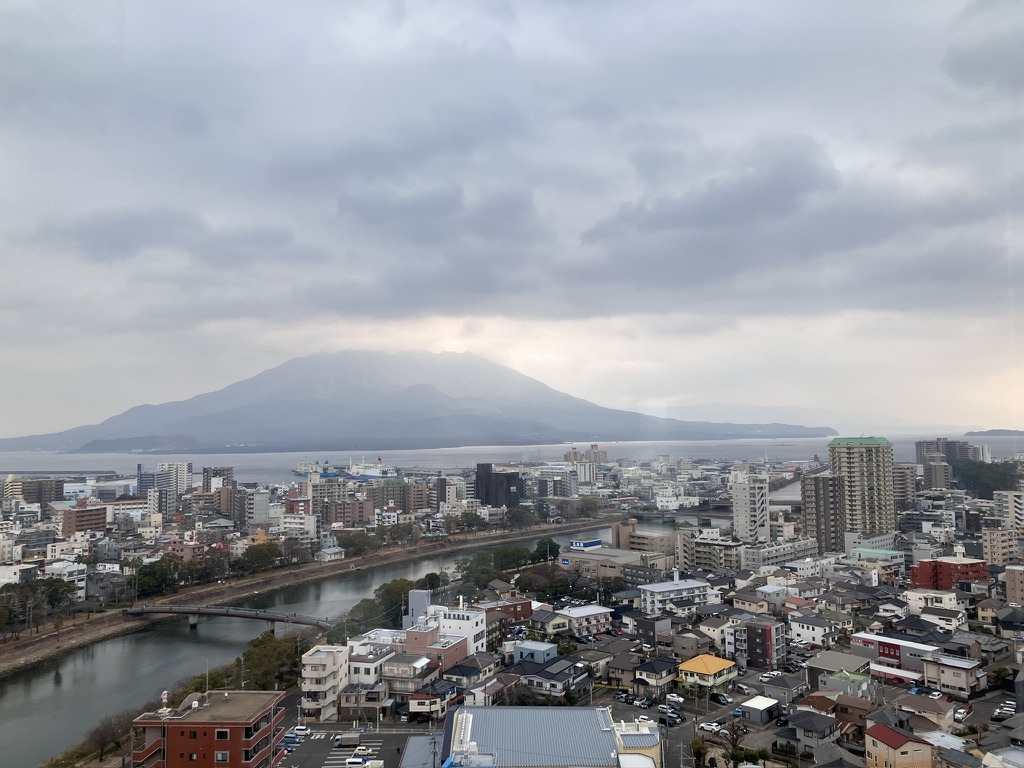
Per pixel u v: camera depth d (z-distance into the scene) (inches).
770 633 3627.0
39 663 4372.5
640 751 2194.9
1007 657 3533.5
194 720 2068.2
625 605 4970.5
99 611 5447.8
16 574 5713.6
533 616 4446.4
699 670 3280.0
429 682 3289.9
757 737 2758.4
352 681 3299.7
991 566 5251.0
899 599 4648.1
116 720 3016.7
